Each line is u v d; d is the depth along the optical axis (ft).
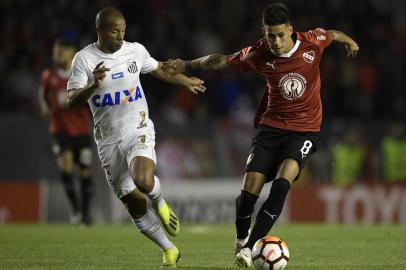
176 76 86.28
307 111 83.66
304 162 82.48
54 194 188.44
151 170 77.41
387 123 217.15
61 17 241.55
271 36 80.18
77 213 159.74
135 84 80.64
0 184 187.11
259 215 78.59
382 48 272.72
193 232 141.79
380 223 198.90
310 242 116.88
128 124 79.87
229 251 101.35
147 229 79.56
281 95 83.46
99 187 189.78
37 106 224.74
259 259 74.13
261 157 82.94
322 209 197.98
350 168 208.44
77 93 75.20
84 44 237.25
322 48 84.07
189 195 193.16
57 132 154.81
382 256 94.94
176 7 258.78
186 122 202.80
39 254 95.61
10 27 236.63
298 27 267.59
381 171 213.46
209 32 257.14
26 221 187.32
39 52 234.38
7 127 196.24
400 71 268.00
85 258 90.94
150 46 241.76
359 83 254.27
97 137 81.25
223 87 239.50
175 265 81.25
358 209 199.31
